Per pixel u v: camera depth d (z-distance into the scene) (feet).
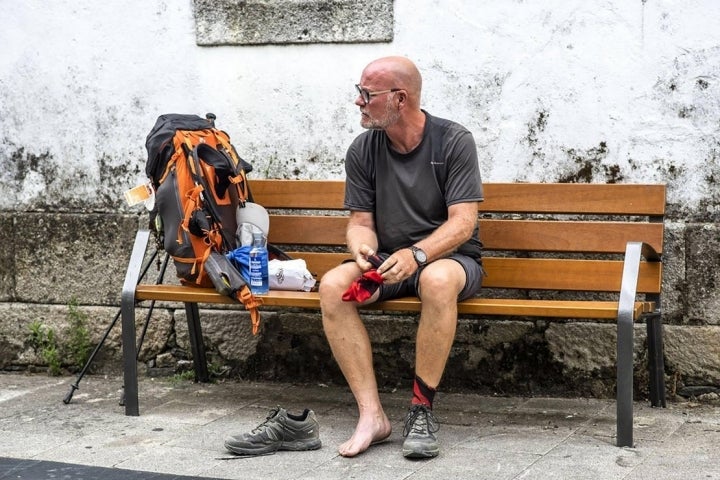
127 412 19.86
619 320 17.01
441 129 18.51
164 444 17.88
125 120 23.08
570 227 19.80
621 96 20.11
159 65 22.81
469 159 18.26
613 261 19.61
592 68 20.22
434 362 17.33
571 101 20.40
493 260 20.25
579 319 20.62
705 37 19.53
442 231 17.93
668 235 20.02
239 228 20.25
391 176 18.79
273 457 17.07
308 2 21.79
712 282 19.86
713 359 19.93
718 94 19.56
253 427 18.92
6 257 23.89
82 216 23.43
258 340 22.59
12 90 23.70
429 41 21.11
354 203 19.20
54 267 23.67
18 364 23.95
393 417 19.67
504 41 20.66
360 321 17.93
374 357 21.89
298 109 22.15
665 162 19.99
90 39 23.13
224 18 22.29
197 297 19.40
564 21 20.27
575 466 16.20
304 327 22.25
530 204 20.06
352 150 19.17
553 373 20.92
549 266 19.95
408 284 18.45
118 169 23.20
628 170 20.22
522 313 17.83
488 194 20.27
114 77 23.07
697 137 19.77
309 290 19.90
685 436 17.81
